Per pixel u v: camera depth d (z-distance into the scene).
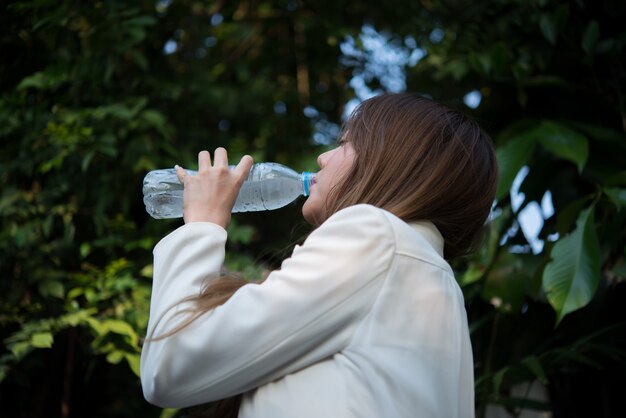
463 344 1.11
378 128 1.21
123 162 2.67
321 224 1.23
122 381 2.76
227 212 1.20
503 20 2.57
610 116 2.45
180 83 3.11
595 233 1.90
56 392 2.76
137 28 2.69
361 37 3.42
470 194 1.20
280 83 3.52
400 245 1.08
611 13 2.40
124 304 2.46
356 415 0.99
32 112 2.69
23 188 2.76
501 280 2.21
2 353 2.64
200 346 1.03
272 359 1.03
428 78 3.17
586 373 2.39
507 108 2.50
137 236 2.70
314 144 3.39
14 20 2.86
